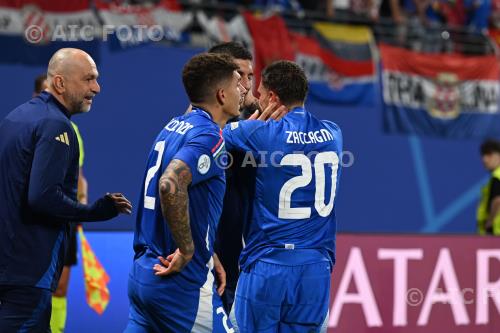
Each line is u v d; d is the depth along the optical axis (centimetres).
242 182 1591
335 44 3334
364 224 3397
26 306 1525
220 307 1427
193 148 1348
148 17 2931
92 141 2806
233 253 1691
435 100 3538
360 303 2394
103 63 2834
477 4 3825
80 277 2341
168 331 1399
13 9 2694
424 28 3631
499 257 2594
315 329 1602
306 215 1575
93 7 2827
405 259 2464
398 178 3475
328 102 3297
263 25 3148
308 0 3500
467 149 3625
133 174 2884
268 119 1590
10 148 1529
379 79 3441
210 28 3056
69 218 1520
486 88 3650
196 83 1430
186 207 1323
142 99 2909
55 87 1566
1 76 2677
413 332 2461
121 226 2684
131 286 1420
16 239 1519
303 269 1567
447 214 3591
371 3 3612
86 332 2316
